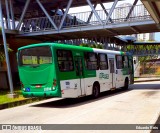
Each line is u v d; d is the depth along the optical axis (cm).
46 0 2761
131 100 1423
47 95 1255
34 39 2703
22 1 2727
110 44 3525
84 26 2141
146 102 1320
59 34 2386
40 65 1273
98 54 1675
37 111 1159
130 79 2273
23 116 1034
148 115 958
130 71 2280
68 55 1340
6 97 1587
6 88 2342
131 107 1163
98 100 1488
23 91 1342
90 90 1528
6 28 2356
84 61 1485
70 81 1326
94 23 2175
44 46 1266
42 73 1267
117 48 4025
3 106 1294
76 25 2198
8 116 1049
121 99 1488
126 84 2170
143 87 2402
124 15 2094
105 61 1767
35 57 1295
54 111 1138
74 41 3138
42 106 1326
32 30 2438
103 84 1708
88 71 1516
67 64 1321
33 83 1300
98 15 2095
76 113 1057
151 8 1264
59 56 1269
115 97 1609
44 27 2428
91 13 2258
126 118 911
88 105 1295
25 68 1323
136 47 5231
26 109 1238
